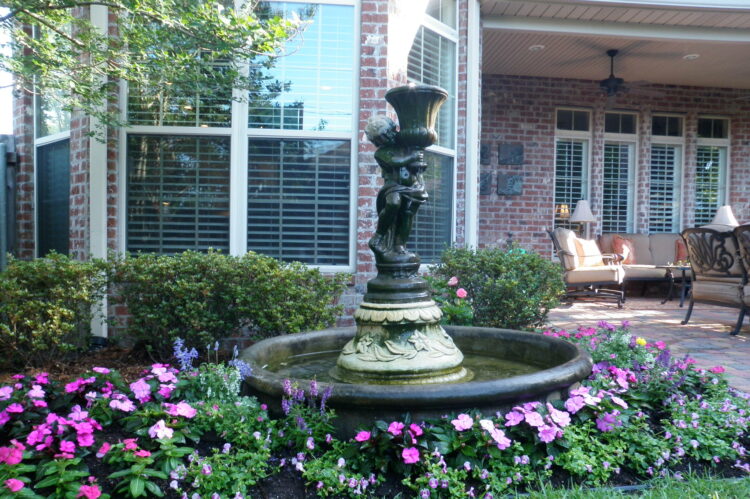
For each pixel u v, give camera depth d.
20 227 5.14
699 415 2.46
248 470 1.87
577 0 6.02
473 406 2.05
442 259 4.67
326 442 2.04
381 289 2.66
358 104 4.46
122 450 1.86
